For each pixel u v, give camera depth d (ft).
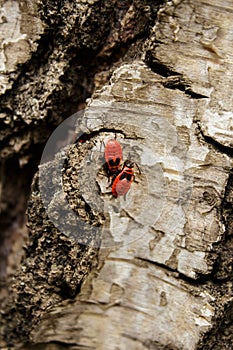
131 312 1.14
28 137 1.16
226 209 1.12
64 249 1.12
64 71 1.13
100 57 1.15
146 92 1.11
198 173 1.11
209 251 1.11
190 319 1.12
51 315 1.15
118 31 1.14
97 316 1.15
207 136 1.11
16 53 1.14
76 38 1.13
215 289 1.12
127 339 1.14
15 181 1.20
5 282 1.21
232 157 1.11
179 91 1.11
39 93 1.14
